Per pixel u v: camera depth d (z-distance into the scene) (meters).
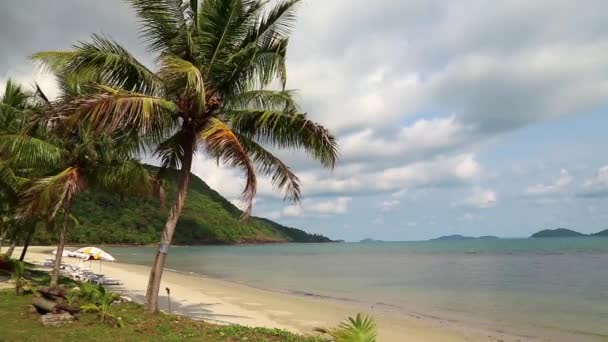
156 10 10.51
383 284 32.22
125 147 12.96
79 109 8.88
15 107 18.42
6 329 8.91
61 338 8.33
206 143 9.55
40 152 14.22
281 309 18.92
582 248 98.50
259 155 11.43
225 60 10.90
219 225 121.00
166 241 11.16
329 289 28.88
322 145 10.84
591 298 23.39
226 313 16.97
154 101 9.63
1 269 20.48
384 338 13.80
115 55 9.98
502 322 16.88
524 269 44.22
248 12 10.96
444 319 17.48
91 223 85.38
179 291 23.53
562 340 13.77
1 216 20.97
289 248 139.88
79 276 22.64
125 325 9.52
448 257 74.56
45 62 9.64
